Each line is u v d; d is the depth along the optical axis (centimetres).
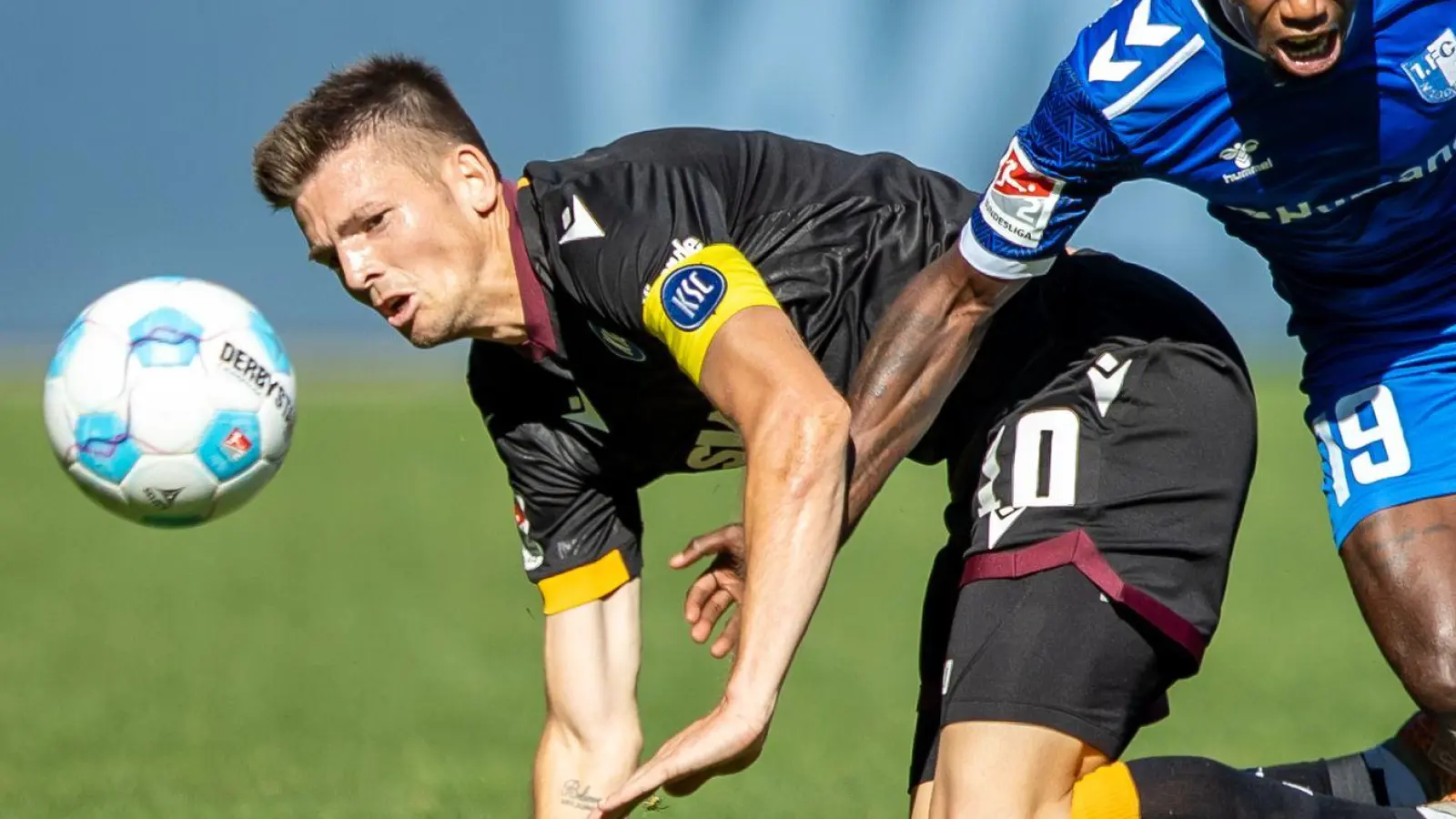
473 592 3609
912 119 6594
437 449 6184
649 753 2184
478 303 1331
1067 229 1327
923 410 1352
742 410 1161
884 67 6581
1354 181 1312
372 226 1295
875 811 1870
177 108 8031
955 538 1460
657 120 7031
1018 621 1301
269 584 3738
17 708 2520
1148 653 1302
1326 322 1504
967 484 1438
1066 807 1284
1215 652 2955
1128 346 1375
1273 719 2420
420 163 1303
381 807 1867
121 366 1523
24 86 8106
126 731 2347
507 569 3903
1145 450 1341
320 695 2622
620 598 1518
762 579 1114
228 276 8294
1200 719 2423
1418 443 1447
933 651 1465
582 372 1383
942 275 1348
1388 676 2745
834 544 1134
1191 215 7212
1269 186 1319
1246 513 4566
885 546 4209
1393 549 1423
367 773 2064
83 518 4894
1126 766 1299
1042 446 1352
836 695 2597
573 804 1501
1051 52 6538
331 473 5619
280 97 7900
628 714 1516
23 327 8481
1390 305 1454
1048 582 1305
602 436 1445
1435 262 1431
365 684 2708
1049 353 1397
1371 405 1470
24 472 5822
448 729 2369
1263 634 3112
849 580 3734
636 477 1493
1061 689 1277
